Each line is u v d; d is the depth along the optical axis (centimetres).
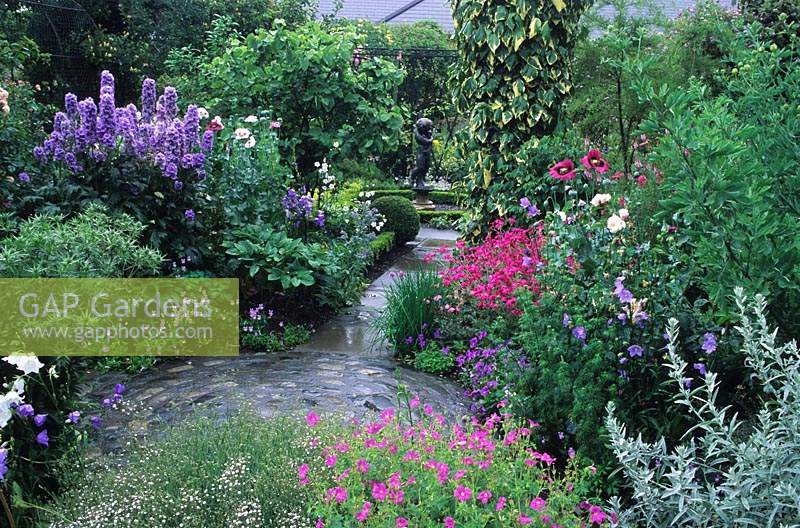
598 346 317
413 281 549
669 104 297
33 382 294
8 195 528
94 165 537
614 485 300
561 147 555
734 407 324
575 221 402
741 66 347
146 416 401
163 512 253
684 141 278
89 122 530
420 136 1429
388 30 1944
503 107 570
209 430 323
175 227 564
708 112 303
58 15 1370
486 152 586
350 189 1007
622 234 382
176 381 461
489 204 586
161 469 279
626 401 322
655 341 320
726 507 207
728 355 313
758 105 331
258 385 454
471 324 522
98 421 346
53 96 1357
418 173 1445
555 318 344
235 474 265
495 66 570
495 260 498
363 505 228
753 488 209
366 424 337
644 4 660
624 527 232
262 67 909
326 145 909
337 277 636
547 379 329
